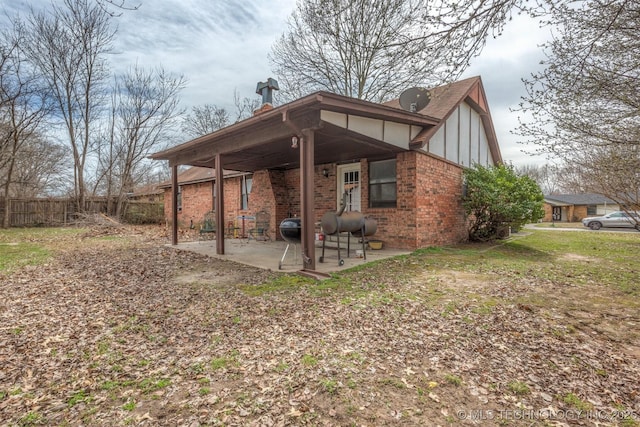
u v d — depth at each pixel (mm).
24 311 4133
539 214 9594
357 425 2045
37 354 2998
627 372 2658
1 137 15656
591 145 4492
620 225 21359
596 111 4180
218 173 8117
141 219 19688
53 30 16641
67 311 4137
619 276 5961
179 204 18969
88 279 5750
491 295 4664
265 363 2793
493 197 9359
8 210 16234
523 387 2447
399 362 2805
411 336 3314
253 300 4488
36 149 19656
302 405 2240
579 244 11289
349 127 6316
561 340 3240
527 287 5105
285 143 7566
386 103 12867
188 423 2068
